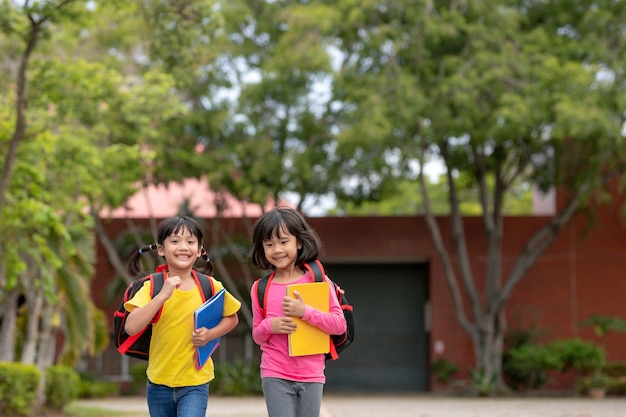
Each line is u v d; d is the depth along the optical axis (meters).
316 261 7.37
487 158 30.62
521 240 32.84
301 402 7.10
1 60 20.53
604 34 27.80
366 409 21.61
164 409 7.04
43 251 17.09
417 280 34.31
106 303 31.14
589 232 32.75
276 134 28.86
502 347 31.83
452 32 26.16
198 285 7.09
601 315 32.44
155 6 16.86
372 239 32.88
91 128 21.80
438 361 32.09
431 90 26.52
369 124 25.06
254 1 29.19
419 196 47.47
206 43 18.66
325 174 28.78
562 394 29.94
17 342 23.14
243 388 30.38
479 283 32.94
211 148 29.22
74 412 20.56
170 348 6.95
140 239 30.91
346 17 27.03
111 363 32.94
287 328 6.95
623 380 29.22
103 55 26.77
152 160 27.86
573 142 29.00
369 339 34.03
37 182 18.39
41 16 15.43
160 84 20.81
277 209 7.30
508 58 26.20
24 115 15.62
